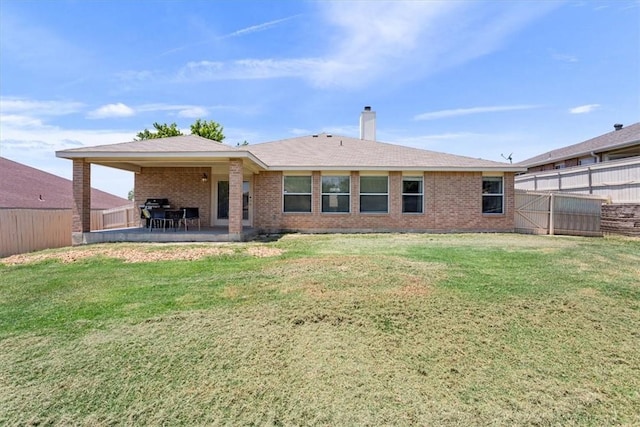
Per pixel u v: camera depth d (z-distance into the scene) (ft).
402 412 8.28
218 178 48.73
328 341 11.82
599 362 10.58
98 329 12.76
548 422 8.00
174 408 8.47
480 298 15.94
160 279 19.88
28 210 33.53
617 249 29.94
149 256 26.99
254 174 47.14
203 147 38.88
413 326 13.00
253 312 14.37
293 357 10.79
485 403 8.63
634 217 40.52
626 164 44.27
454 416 8.14
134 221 48.60
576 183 53.31
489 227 46.83
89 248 31.55
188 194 48.57
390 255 27.02
